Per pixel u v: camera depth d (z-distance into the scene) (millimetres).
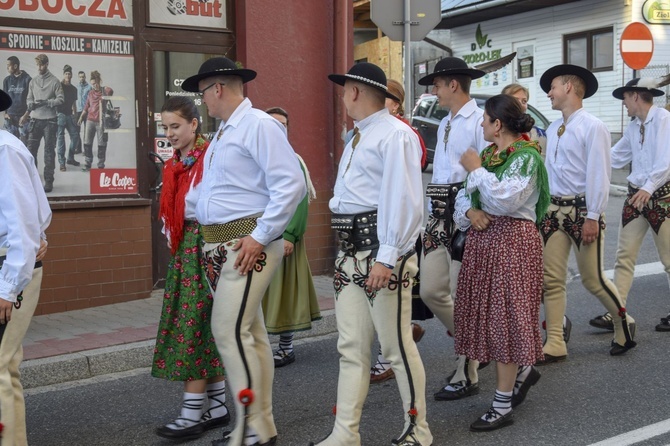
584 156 5871
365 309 4191
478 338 4746
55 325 6758
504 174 4598
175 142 4652
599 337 6754
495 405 4797
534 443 4582
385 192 3988
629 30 13070
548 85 6098
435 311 5434
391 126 4062
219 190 4223
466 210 4801
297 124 8266
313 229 8453
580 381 5645
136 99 7562
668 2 20609
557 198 5953
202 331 4617
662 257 6836
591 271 6047
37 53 7047
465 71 5273
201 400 4695
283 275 5852
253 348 4281
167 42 7734
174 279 4633
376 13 8070
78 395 5555
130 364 6113
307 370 6023
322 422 4973
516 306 4648
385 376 5715
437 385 5629
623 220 6812
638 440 4602
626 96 6805
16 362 4113
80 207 7207
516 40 23469
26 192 3730
